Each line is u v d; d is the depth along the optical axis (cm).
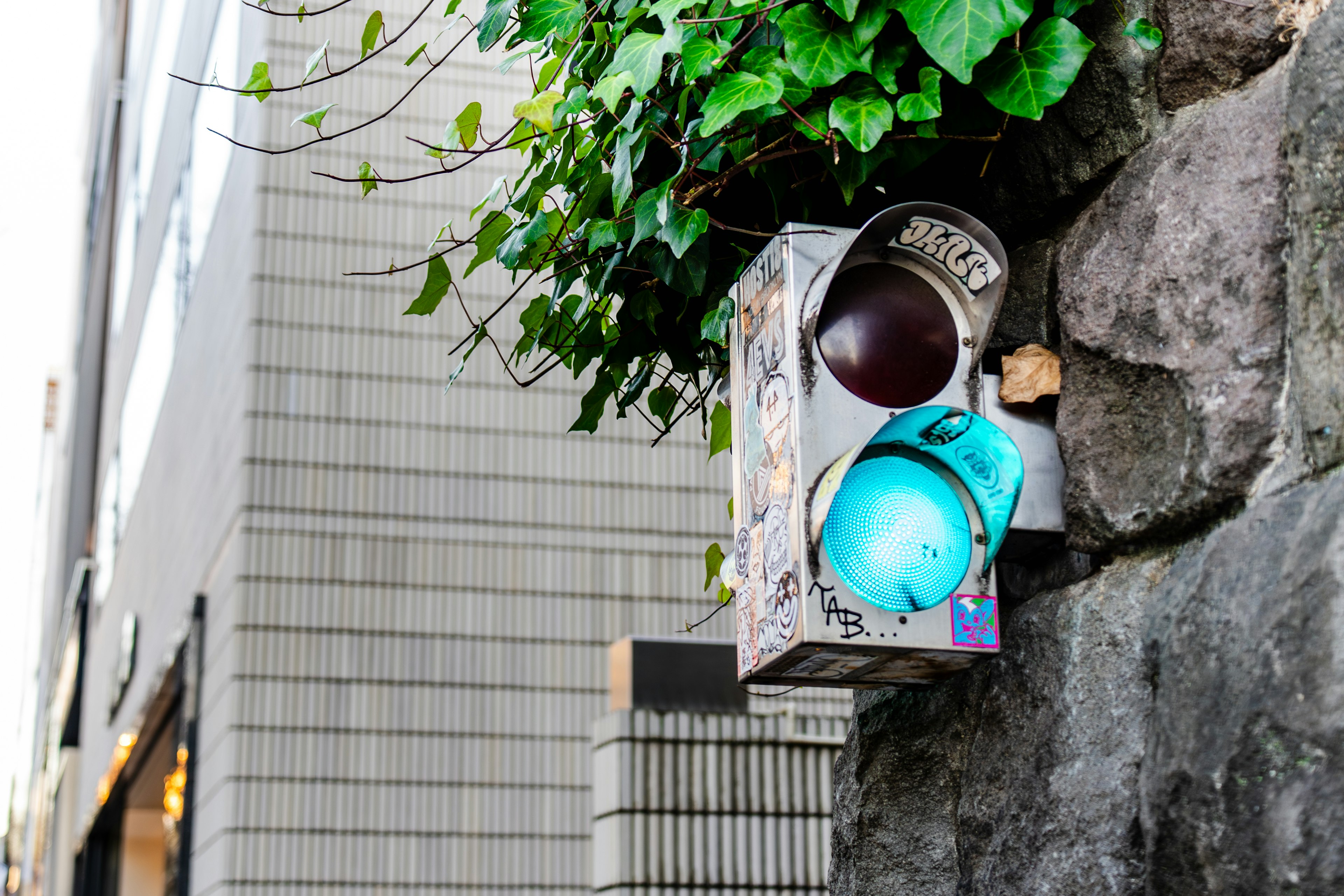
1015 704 156
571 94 199
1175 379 145
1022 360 164
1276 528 127
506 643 930
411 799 883
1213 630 129
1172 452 145
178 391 1330
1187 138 151
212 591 988
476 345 219
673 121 188
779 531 156
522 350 224
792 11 158
